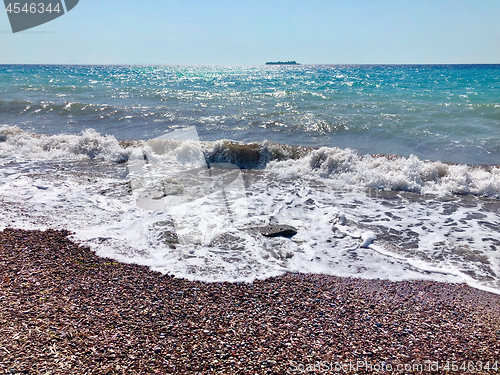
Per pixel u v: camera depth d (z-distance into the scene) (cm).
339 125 1435
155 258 489
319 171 937
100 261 474
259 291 428
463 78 5250
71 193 710
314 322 373
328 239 582
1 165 911
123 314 365
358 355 325
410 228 634
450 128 1376
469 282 474
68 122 1537
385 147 1182
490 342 352
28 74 5856
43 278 422
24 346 303
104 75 6272
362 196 788
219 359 308
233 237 560
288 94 2683
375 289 448
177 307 385
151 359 302
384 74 7231
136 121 1538
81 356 298
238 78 5641
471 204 757
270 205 708
